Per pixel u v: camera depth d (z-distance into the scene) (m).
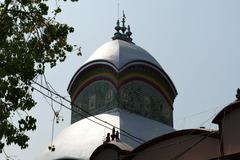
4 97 15.63
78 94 41.16
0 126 15.42
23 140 15.73
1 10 15.74
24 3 16.11
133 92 39.06
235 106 19.72
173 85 42.09
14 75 15.64
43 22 16.34
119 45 41.28
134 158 22.95
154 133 35.47
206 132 20.58
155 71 40.88
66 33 16.36
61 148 34.38
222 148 19.69
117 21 44.50
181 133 21.50
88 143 33.44
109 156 24.06
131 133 33.62
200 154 20.53
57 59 16.38
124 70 39.06
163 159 21.80
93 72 40.50
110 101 38.34
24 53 15.89
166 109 41.03
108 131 33.97
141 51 41.91
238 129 19.42
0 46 15.66
